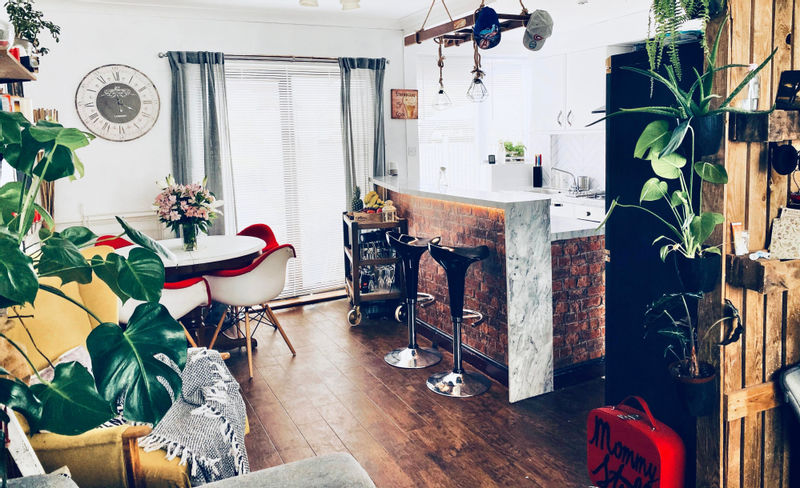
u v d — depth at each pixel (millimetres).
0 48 1729
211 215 4168
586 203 5746
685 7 1868
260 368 4055
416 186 4559
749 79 1758
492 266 3654
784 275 1871
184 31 5160
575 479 2574
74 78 4820
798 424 2158
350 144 5828
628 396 2510
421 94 6664
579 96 5906
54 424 1036
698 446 2090
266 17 5418
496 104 7074
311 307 5633
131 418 1073
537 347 3426
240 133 5535
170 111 5188
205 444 2051
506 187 6762
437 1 5090
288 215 5824
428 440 2973
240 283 3760
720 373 1981
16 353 1367
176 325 1165
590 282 3711
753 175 1966
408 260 3873
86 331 2506
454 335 3584
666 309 2096
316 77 5754
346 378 3826
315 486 1331
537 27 3529
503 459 2762
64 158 1295
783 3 1936
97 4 4812
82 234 1288
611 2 4715
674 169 1946
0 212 1155
